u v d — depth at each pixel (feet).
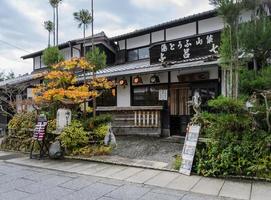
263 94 19.67
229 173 19.39
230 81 21.75
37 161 25.94
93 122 29.50
